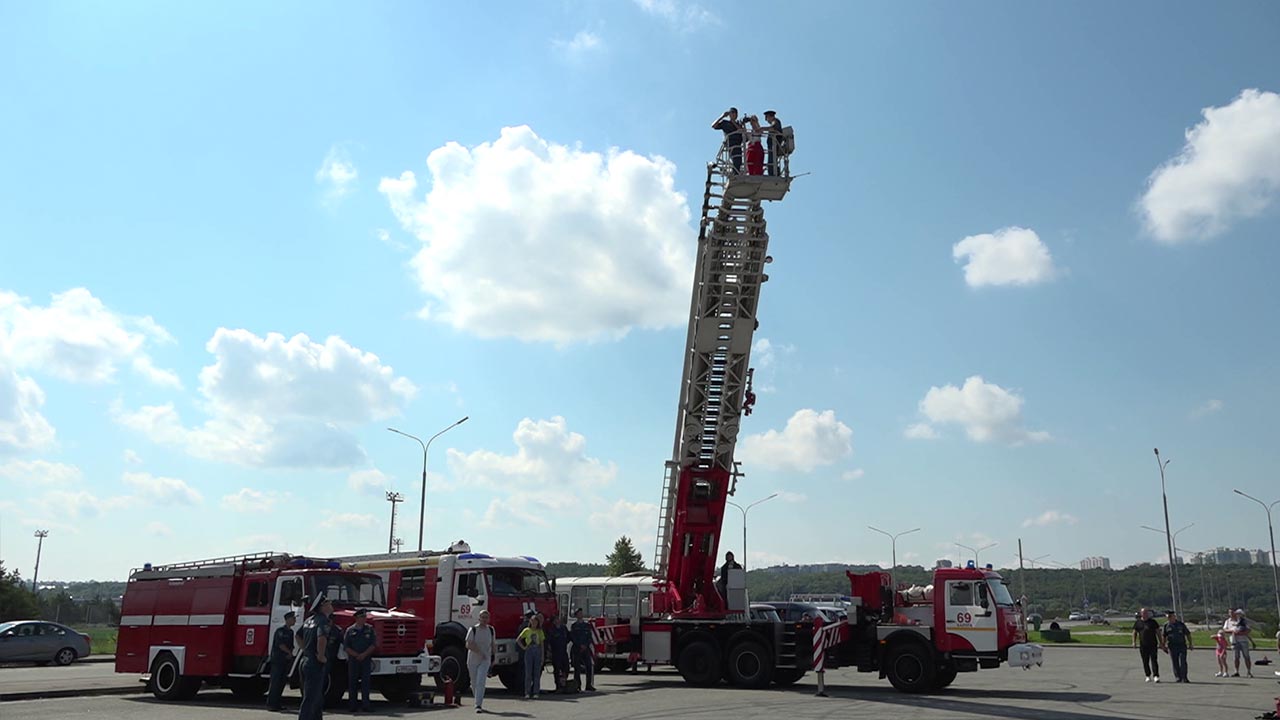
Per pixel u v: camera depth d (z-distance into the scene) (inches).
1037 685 957.8
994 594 888.9
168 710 735.1
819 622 930.7
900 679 896.9
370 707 711.7
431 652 889.5
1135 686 944.9
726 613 964.0
